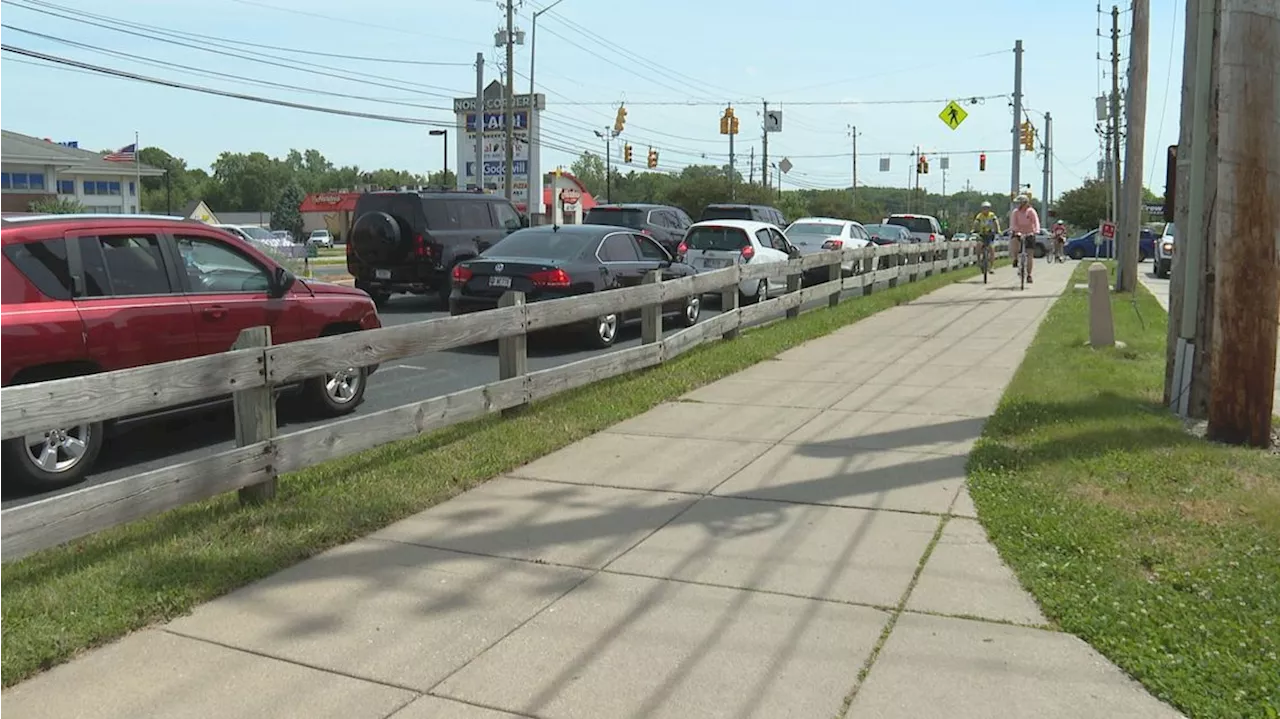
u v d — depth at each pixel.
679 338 11.35
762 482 6.79
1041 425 7.96
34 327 6.75
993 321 15.63
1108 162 53.72
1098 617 4.45
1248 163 7.05
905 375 10.79
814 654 4.25
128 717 3.81
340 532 5.71
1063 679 4.00
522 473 7.10
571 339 13.69
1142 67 19.53
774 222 26.05
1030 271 23.06
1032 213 22.53
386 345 7.02
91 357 7.07
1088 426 7.80
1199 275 8.10
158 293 7.61
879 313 16.83
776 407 9.23
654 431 8.34
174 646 4.39
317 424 8.73
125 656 4.30
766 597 4.86
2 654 4.14
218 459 5.72
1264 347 7.18
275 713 3.84
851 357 12.11
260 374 6.02
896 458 7.33
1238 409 7.25
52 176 62.44
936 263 25.92
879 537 5.66
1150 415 8.24
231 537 5.52
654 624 4.58
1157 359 11.27
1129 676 4.01
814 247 22.89
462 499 6.50
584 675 4.11
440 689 4.01
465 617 4.68
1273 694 3.77
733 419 8.76
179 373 5.50
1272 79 6.90
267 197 155.38
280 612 4.74
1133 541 5.35
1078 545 5.31
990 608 4.68
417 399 9.91
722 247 18.33
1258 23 6.86
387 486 6.51
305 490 6.38
